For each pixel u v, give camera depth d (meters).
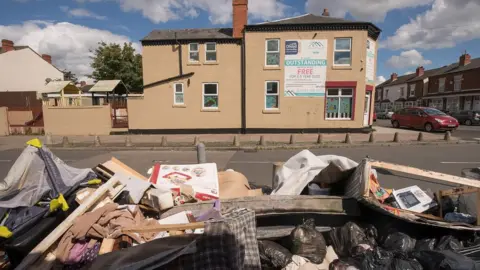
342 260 2.88
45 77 30.06
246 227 2.70
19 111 20.38
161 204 3.25
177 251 2.18
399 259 2.71
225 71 16.45
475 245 2.88
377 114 43.62
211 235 2.39
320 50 15.60
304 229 3.08
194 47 16.59
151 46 16.69
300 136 14.80
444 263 2.54
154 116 17.05
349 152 10.80
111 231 2.54
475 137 14.90
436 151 10.88
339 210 3.33
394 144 12.32
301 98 16.00
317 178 4.11
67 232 2.44
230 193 4.16
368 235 3.16
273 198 3.39
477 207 3.27
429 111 18.42
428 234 3.17
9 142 15.18
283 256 2.91
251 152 11.28
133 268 1.98
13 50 28.75
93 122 17.22
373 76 17.58
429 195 3.90
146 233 2.63
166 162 9.47
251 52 16.02
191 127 16.94
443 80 40.16
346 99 15.95
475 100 33.91
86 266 2.12
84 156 10.82
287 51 15.77
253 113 16.41
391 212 3.07
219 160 9.60
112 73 31.05
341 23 15.23
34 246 2.41
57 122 17.31
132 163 9.37
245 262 2.58
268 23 15.82
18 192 2.92
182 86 16.78
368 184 3.33
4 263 2.33
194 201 3.78
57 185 3.14
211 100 16.77
